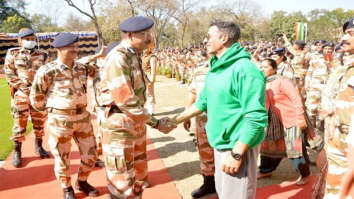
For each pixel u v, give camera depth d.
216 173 2.58
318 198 2.86
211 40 2.34
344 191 1.17
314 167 4.32
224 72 2.27
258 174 3.99
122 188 2.67
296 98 3.45
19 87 4.49
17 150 4.61
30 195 3.71
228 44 2.30
